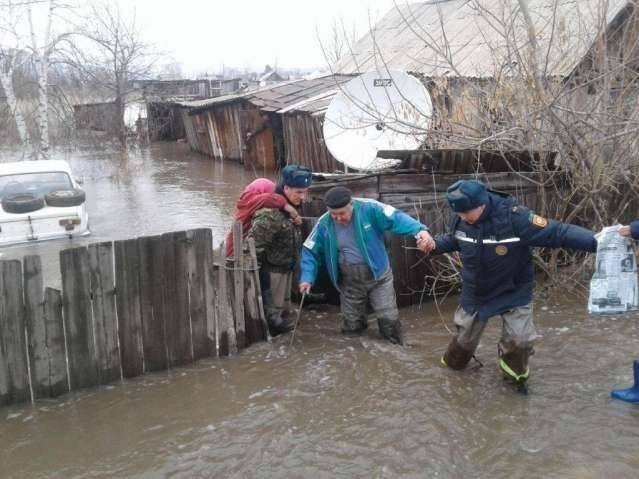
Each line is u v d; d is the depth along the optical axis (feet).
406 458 12.08
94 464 12.28
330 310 20.61
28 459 12.51
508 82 22.17
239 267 17.03
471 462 11.91
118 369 15.58
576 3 24.66
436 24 50.72
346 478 11.55
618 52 21.93
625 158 21.02
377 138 25.98
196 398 14.74
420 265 21.08
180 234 15.97
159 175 58.85
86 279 14.85
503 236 13.38
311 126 49.08
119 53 94.63
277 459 12.21
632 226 13.02
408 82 26.27
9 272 13.93
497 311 13.99
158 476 11.84
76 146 87.51
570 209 22.27
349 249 17.49
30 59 62.90
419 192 20.88
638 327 18.11
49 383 14.71
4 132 75.92
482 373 15.48
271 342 17.89
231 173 59.11
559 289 21.44
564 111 20.29
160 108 102.78
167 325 16.12
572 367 15.67
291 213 18.11
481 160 21.71
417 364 16.14
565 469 11.55
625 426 12.84
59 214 30.83
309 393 14.75
